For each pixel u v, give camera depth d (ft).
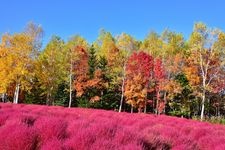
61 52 165.68
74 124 23.32
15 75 135.85
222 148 28.07
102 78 170.30
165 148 24.29
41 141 18.88
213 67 144.05
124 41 170.71
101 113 60.49
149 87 172.24
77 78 160.56
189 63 153.48
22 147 17.79
